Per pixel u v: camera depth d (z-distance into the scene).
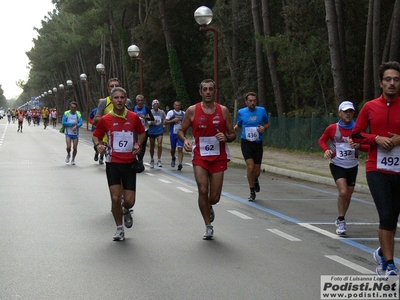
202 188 10.52
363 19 33.28
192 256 9.33
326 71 33.12
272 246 10.12
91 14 76.62
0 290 7.49
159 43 60.47
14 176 20.86
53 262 8.91
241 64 45.44
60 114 129.62
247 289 7.55
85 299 7.13
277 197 16.38
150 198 15.73
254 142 15.45
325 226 12.09
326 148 11.28
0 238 10.57
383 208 7.65
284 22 37.66
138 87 61.75
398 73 7.65
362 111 7.92
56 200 15.19
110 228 11.56
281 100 37.38
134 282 7.86
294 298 7.19
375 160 7.82
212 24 48.16
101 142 10.57
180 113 24.39
